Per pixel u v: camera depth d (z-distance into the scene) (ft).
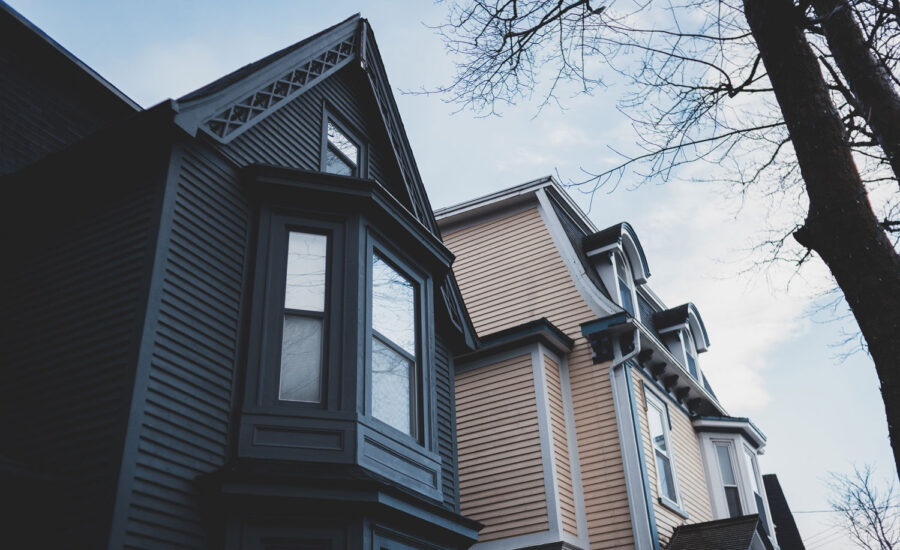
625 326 46.19
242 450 22.77
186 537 20.61
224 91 27.07
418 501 25.08
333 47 34.86
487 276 53.72
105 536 18.70
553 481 42.47
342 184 27.81
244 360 24.36
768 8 17.19
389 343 28.50
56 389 22.50
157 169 24.67
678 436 52.70
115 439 20.06
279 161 29.73
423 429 28.71
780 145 20.59
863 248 14.97
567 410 46.44
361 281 26.89
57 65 31.55
